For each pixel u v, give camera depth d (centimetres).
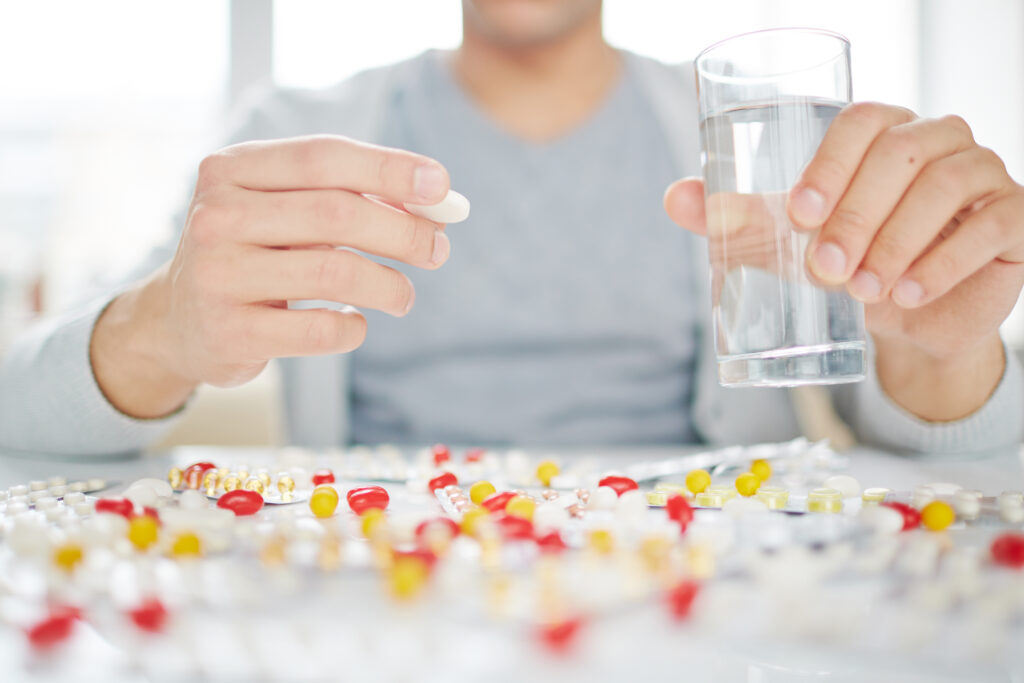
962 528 36
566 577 29
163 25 177
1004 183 46
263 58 177
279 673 24
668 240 93
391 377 90
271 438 93
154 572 30
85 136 177
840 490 42
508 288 90
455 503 40
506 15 89
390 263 90
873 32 192
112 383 59
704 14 177
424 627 27
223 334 47
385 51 175
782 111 41
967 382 58
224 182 47
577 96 98
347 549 32
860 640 26
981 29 185
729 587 29
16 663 26
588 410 88
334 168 45
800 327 41
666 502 38
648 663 25
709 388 86
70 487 46
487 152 94
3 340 151
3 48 175
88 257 177
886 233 42
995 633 26
